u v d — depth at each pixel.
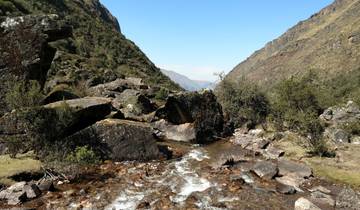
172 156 27.52
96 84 54.06
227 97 48.38
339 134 32.25
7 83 25.77
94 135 23.95
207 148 32.25
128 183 19.67
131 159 24.88
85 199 16.80
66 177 19.38
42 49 28.72
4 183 17.06
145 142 25.72
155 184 19.84
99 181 19.69
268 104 46.94
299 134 30.88
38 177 18.78
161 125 36.66
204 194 18.28
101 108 26.09
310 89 43.03
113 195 17.62
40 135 21.84
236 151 30.75
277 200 17.84
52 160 20.48
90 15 124.69
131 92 43.97
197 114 37.03
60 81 47.81
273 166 22.55
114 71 75.00
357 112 42.00
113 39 107.75
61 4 104.25
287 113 36.88
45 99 28.55
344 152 27.31
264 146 31.39
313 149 27.39
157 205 16.55
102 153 23.98
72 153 21.17
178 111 37.50
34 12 75.06
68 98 30.17
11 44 27.27
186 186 19.77
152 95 52.84
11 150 20.69
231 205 16.94
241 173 22.92
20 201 15.72
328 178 21.52
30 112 21.70
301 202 16.45
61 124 22.98
